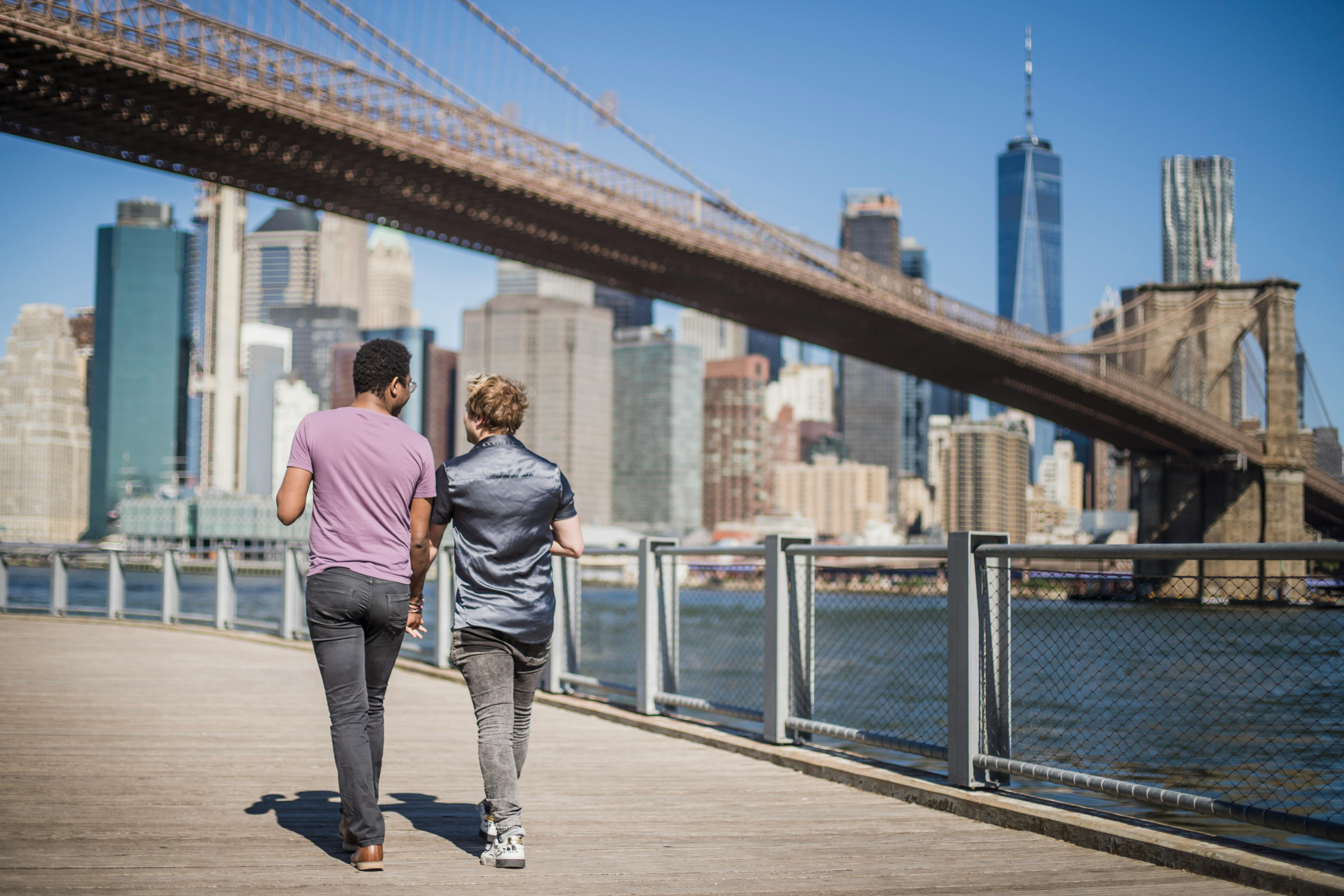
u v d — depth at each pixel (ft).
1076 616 12.98
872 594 16.63
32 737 18.94
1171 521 261.65
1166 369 276.82
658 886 10.68
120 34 109.40
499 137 143.33
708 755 18.39
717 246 168.04
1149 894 10.48
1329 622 10.52
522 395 11.96
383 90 131.95
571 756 18.24
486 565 11.35
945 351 204.64
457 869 11.14
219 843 11.94
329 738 19.27
